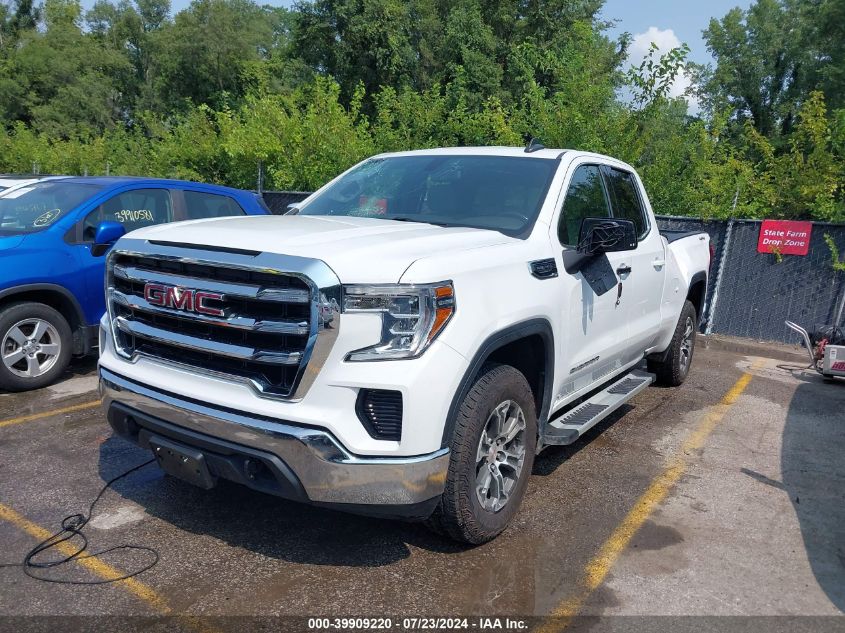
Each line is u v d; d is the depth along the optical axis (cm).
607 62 1460
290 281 284
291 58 3512
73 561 326
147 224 672
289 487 285
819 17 4212
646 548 361
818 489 450
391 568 330
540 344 372
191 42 4241
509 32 3177
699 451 511
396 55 3139
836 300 938
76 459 443
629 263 486
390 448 287
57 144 2345
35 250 582
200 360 312
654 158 1277
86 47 4956
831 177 1054
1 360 562
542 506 405
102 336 366
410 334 287
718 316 1020
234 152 1477
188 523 366
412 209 421
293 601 300
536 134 1282
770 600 319
